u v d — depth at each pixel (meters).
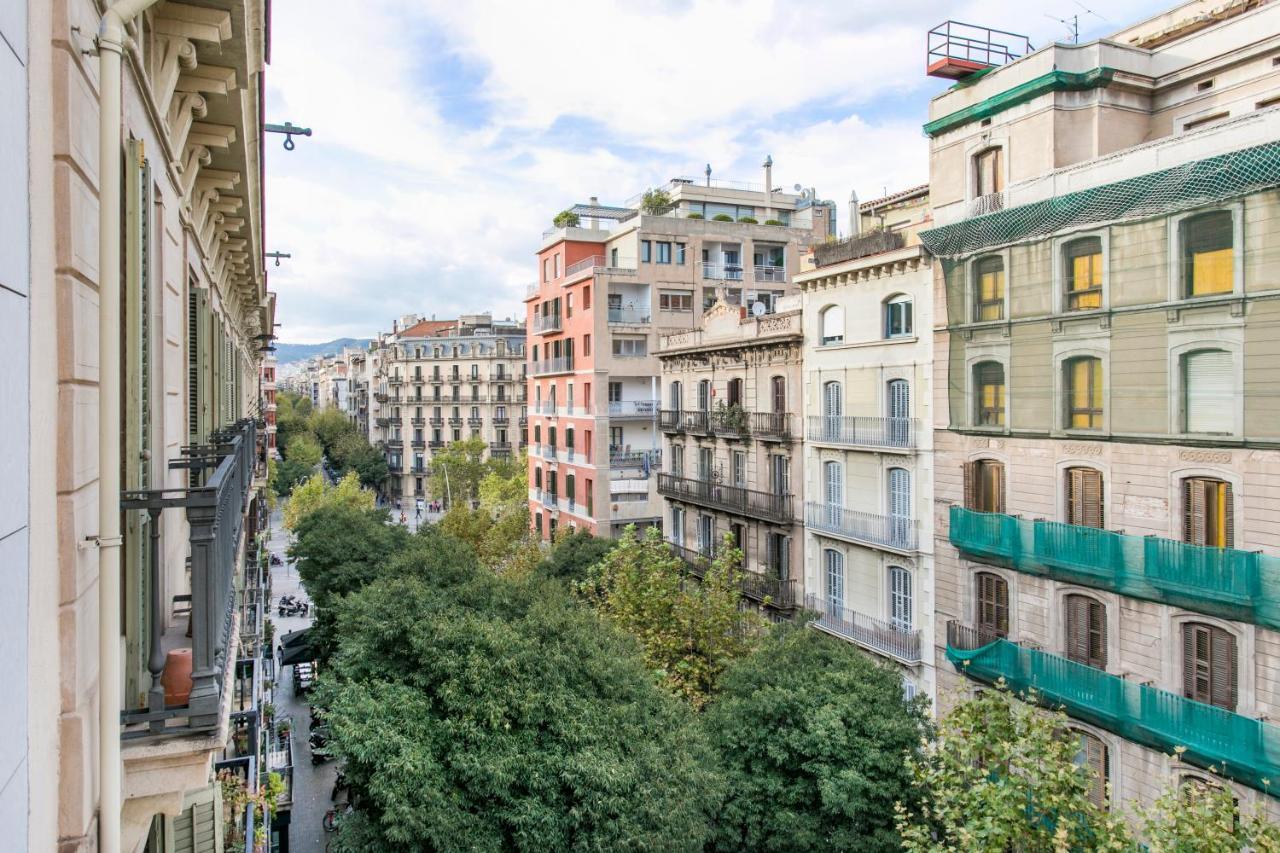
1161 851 10.87
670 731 15.32
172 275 9.15
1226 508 15.98
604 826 12.98
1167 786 12.33
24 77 4.00
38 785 4.19
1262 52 17.44
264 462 38.84
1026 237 19.39
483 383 99.19
